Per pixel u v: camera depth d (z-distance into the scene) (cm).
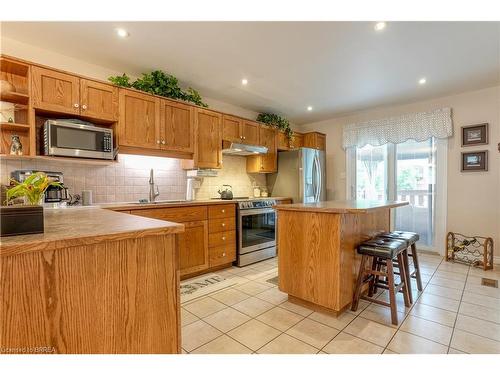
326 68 296
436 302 237
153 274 102
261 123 429
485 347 170
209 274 318
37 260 78
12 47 235
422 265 344
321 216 215
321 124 524
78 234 84
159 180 337
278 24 215
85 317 87
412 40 239
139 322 99
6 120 224
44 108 226
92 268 88
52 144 228
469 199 368
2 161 232
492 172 352
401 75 314
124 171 307
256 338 183
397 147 436
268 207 390
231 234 342
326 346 173
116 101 268
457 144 377
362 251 219
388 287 214
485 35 230
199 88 355
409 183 424
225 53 262
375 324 201
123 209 248
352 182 482
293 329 195
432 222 402
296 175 444
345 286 214
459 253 372
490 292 257
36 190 132
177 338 108
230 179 432
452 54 265
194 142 335
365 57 271
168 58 272
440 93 374
